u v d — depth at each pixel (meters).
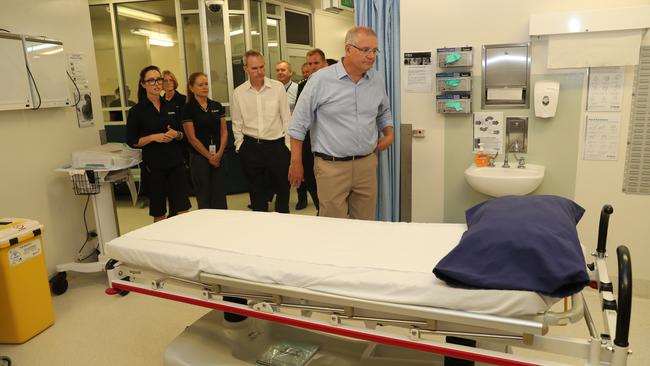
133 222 5.17
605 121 2.72
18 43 2.94
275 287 1.62
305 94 2.71
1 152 3.00
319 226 2.08
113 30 6.24
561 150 2.84
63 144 3.47
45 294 2.81
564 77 2.74
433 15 2.95
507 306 1.26
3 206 3.02
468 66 2.90
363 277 1.51
